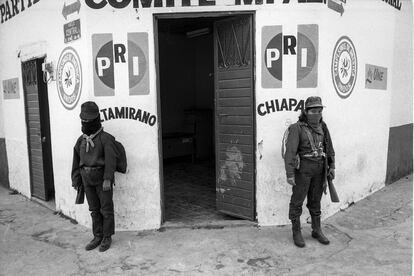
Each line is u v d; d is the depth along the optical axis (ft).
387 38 23.57
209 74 33.12
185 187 24.79
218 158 18.71
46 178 22.66
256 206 17.58
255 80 16.92
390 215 19.30
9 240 17.24
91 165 15.07
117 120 17.02
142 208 17.51
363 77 20.97
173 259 14.83
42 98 22.24
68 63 18.15
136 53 16.80
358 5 19.95
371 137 22.40
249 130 17.40
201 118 33.19
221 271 13.85
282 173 17.31
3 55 25.66
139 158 17.25
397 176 26.48
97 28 16.70
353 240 16.29
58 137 19.57
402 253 15.05
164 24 25.17
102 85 16.87
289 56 16.79
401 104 26.43
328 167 15.62
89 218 18.20
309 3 16.70
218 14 16.74
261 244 15.87
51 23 19.26
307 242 16.02
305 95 16.98
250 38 16.88
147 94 17.01
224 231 17.25
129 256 15.16
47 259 15.21
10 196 25.02
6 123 26.37
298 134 15.01
